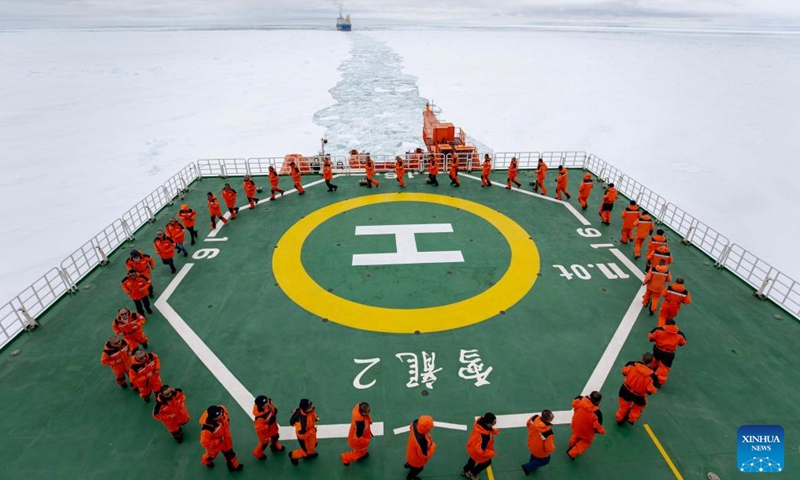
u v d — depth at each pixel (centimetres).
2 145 5612
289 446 844
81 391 968
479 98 7725
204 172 4488
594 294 1294
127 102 7838
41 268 3164
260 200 1947
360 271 1413
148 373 891
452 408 916
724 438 848
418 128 5881
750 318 1183
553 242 1584
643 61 13638
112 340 910
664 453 820
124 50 18588
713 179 4688
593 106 7325
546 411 708
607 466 798
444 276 1383
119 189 4309
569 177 2178
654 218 1762
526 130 5900
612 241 1591
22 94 8681
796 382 979
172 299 1279
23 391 965
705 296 1277
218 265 1454
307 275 1393
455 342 1104
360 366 1028
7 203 4097
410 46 18588
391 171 2281
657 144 5641
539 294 1293
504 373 1007
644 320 1185
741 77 10794
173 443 849
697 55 16288
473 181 2145
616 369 1020
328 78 9875
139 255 1205
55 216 3847
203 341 1112
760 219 3944
